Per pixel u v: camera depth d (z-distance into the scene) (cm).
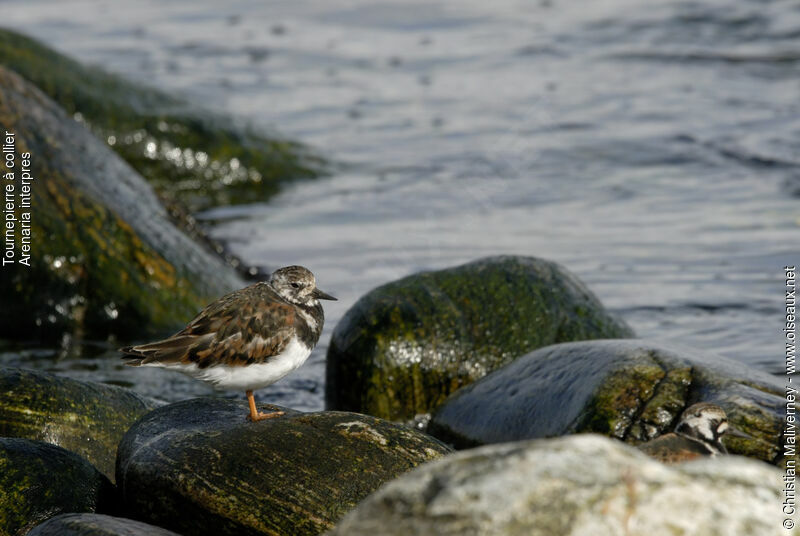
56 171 1418
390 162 2050
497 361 1125
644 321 1330
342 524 431
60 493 749
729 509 418
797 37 2509
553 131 2128
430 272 1204
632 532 405
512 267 1196
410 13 2936
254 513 690
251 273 1574
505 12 2892
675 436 742
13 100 1468
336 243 1694
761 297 1382
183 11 3055
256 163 2006
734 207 1733
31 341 1345
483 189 1894
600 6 2866
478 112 2262
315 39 2767
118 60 2592
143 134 1961
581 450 436
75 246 1368
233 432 741
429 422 1034
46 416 857
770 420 802
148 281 1389
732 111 2153
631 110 2203
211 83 2441
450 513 415
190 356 816
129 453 761
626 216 1734
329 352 1155
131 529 627
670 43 2555
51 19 2967
